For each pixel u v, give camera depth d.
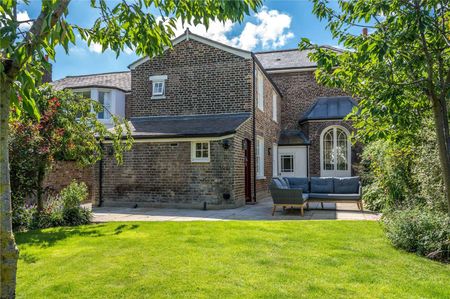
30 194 9.13
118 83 20.70
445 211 6.50
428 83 4.30
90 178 15.79
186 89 14.26
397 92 4.31
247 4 3.21
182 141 12.02
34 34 2.67
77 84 20.88
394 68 4.52
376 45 4.02
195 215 10.29
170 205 12.09
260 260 5.27
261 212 10.91
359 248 5.93
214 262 5.18
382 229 7.45
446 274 4.66
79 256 5.58
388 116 4.76
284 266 5.00
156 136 11.80
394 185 9.48
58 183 14.24
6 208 2.71
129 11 3.98
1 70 2.44
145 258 5.41
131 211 11.30
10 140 8.16
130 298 3.95
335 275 4.61
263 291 4.09
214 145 11.74
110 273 4.75
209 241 6.46
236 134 11.99
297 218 9.65
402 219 6.20
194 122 13.38
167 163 12.20
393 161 9.62
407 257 5.42
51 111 8.70
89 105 10.15
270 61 22.12
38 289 4.22
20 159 8.37
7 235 2.71
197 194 11.87
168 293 4.07
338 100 19.78
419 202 7.96
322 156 18.77
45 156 8.86
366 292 4.05
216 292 4.08
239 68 13.64
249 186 13.71
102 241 6.55
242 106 13.58
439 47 4.32
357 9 4.48
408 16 3.95
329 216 10.04
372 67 4.64
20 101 3.23
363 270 4.81
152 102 14.70
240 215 10.25
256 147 14.55
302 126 20.12
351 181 12.21
